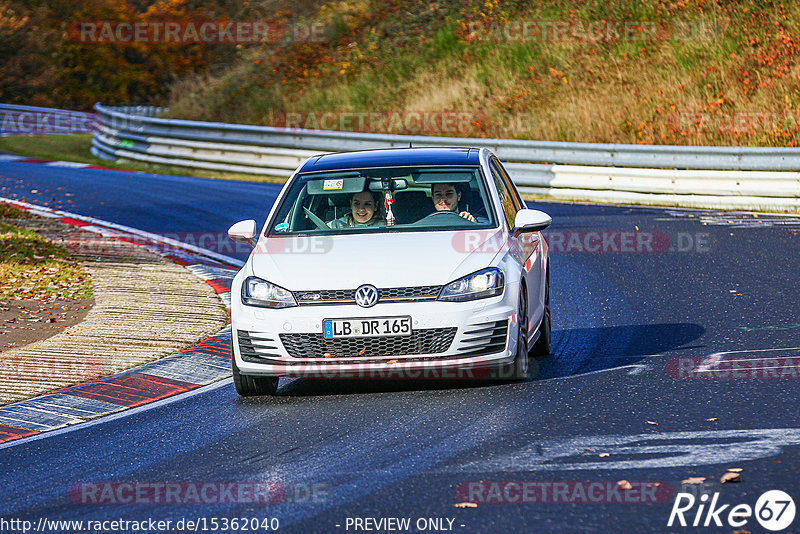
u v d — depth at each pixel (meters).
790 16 98.12
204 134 97.88
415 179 29.92
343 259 26.78
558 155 76.31
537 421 23.22
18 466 22.31
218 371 31.14
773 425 21.77
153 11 180.25
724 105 88.06
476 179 29.94
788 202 63.84
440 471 19.83
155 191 81.44
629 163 72.81
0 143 125.31
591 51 104.38
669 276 44.81
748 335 32.22
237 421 25.17
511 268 26.88
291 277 26.44
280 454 21.89
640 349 31.23
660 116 88.88
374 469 20.25
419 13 124.44
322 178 30.50
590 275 46.56
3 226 61.94
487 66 108.12
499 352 26.09
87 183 86.75
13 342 34.88
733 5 102.88
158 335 35.34
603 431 22.08
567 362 30.05
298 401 26.89
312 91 115.50
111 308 39.97
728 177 66.44
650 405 24.11
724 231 56.12
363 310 25.58
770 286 40.81
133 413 26.70
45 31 186.62
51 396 28.52
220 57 173.75
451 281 25.92
